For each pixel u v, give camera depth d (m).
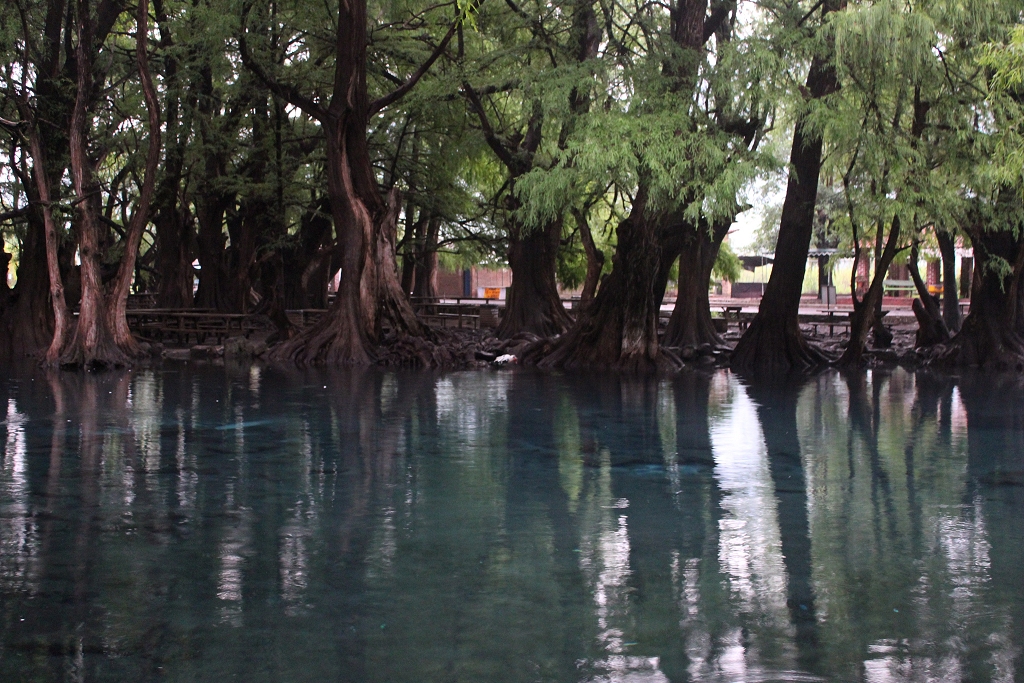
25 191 27.97
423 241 41.34
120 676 5.38
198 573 7.15
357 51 27.00
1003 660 5.62
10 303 28.09
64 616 6.27
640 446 12.66
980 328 26.27
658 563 7.41
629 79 24.58
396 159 36.41
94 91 28.61
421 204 39.00
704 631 6.05
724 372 25.11
